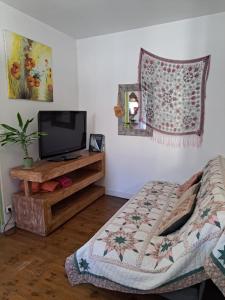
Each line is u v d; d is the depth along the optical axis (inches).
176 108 109.7
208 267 41.8
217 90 100.9
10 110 92.6
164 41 107.7
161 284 47.4
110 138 130.6
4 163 91.8
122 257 53.6
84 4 88.0
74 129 117.4
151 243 59.2
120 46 118.7
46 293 61.7
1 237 89.4
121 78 121.3
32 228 91.8
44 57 108.0
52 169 90.7
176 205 74.1
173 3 87.7
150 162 121.3
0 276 68.1
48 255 78.2
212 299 46.7
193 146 109.3
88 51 128.6
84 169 134.4
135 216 73.5
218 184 58.2
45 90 110.1
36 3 87.0
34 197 90.0
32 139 102.7
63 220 99.6
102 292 62.2
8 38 89.1
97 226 98.6
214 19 96.9
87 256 56.1
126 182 130.4
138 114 119.4
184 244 47.8
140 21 104.5
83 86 133.9
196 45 101.7
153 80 112.6
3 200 92.0
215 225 43.3
